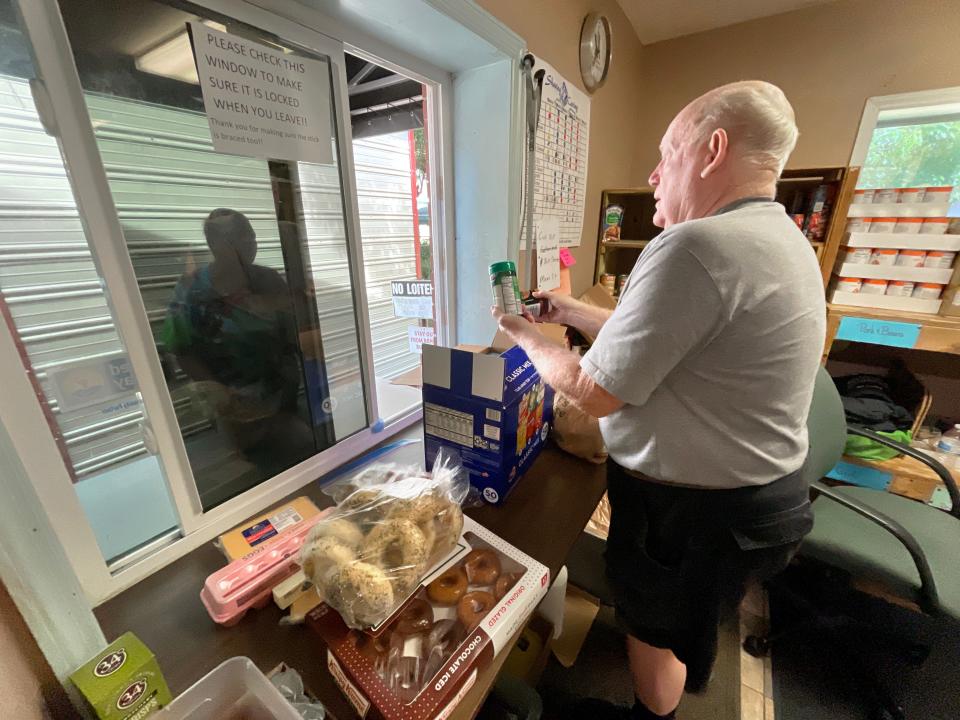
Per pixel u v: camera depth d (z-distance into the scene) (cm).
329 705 52
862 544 119
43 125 53
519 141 120
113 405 66
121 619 64
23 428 55
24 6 48
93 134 56
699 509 77
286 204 84
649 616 90
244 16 70
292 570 67
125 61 58
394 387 136
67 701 47
